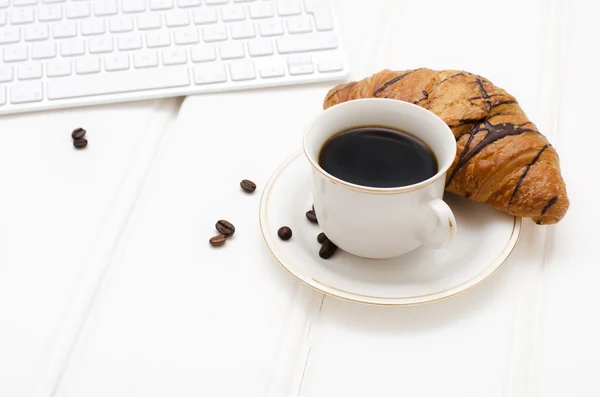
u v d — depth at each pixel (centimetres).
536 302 48
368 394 44
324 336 47
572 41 64
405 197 44
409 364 45
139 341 46
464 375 45
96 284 49
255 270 49
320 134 47
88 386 45
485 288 48
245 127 58
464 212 50
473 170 49
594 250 50
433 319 47
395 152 47
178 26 62
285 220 50
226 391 45
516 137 49
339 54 61
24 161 56
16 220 52
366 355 46
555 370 45
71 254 51
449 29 65
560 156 55
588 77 61
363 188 44
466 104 49
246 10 63
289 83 60
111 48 61
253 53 61
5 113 59
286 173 52
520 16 66
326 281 46
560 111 58
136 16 63
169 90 60
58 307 48
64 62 60
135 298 48
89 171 55
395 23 66
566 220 51
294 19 63
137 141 57
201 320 47
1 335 47
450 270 47
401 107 47
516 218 49
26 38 61
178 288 48
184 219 52
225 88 60
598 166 54
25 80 60
